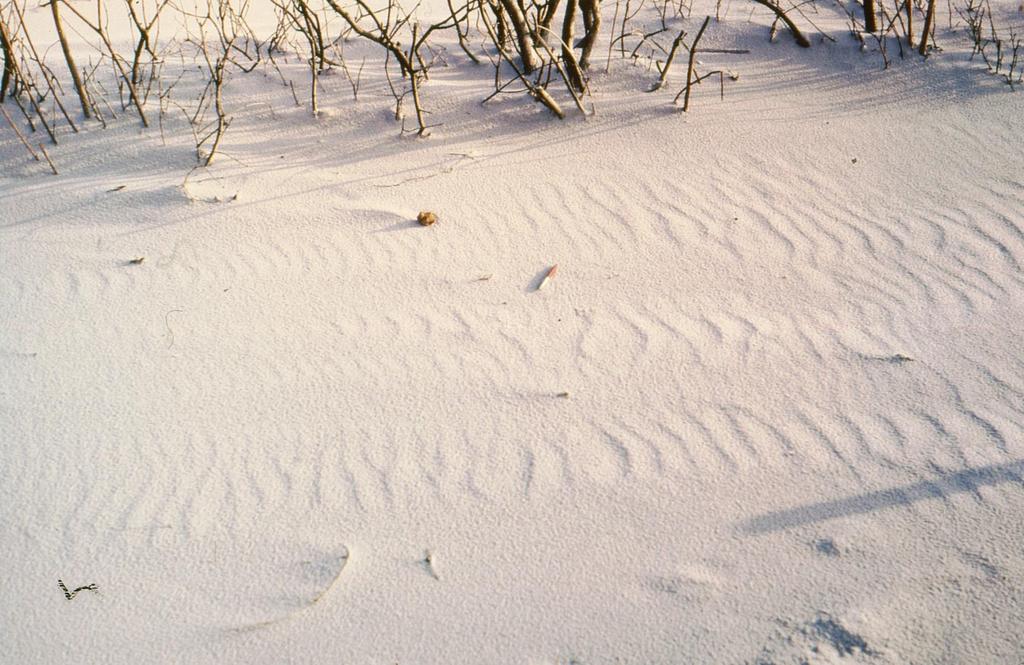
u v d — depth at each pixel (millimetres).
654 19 7277
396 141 5707
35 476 3289
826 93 6156
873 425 3324
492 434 3414
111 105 5980
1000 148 5340
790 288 4219
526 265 4484
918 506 2941
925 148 5410
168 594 2832
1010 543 2768
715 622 2623
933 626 2543
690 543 2895
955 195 4898
